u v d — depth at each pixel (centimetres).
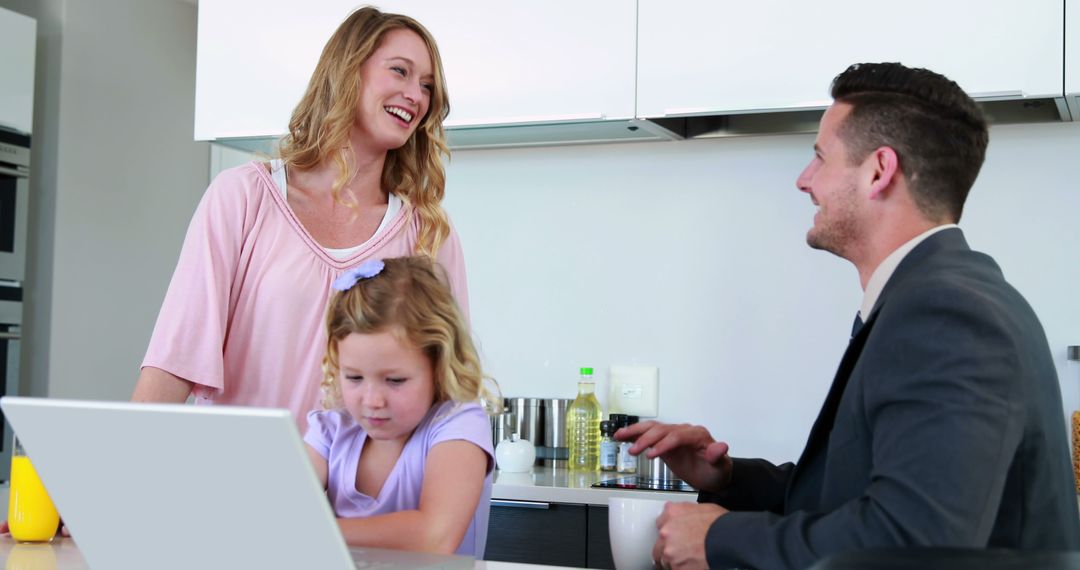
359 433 150
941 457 101
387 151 192
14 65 328
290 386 174
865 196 132
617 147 298
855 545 103
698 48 255
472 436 141
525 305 306
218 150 412
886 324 112
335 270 176
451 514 134
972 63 233
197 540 96
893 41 239
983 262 122
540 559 241
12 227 329
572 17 266
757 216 284
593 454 285
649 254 294
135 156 381
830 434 122
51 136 354
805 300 279
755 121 281
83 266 362
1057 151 259
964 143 129
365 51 178
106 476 97
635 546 129
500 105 272
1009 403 104
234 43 293
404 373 138
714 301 287
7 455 327
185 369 167
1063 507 113
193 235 171
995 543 110
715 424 285
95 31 365
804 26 246
